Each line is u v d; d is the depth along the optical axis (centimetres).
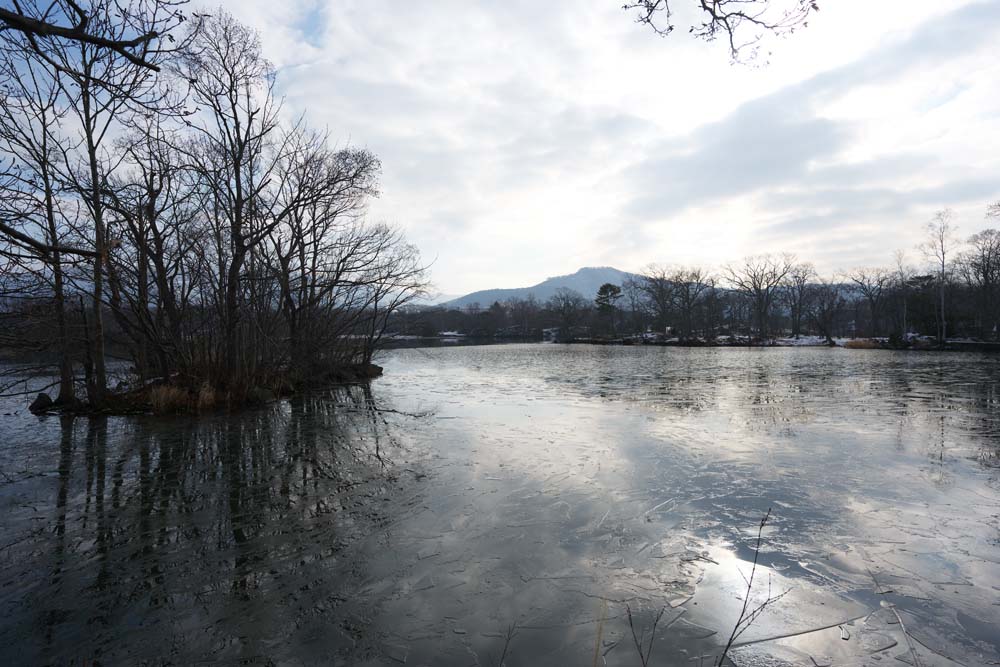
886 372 2661
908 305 5944
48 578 579
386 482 888
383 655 436
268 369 1991
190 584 560
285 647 450
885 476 871
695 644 440
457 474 923
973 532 652
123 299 1656
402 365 3766
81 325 1273
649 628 465
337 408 1692
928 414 1410
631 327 9356
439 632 466
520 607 503
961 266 6019
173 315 1712
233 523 725
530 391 2066
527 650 438
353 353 2898
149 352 1983
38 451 1127
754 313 9600
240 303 1758
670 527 679
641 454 1030
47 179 1177
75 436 1272
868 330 8344
